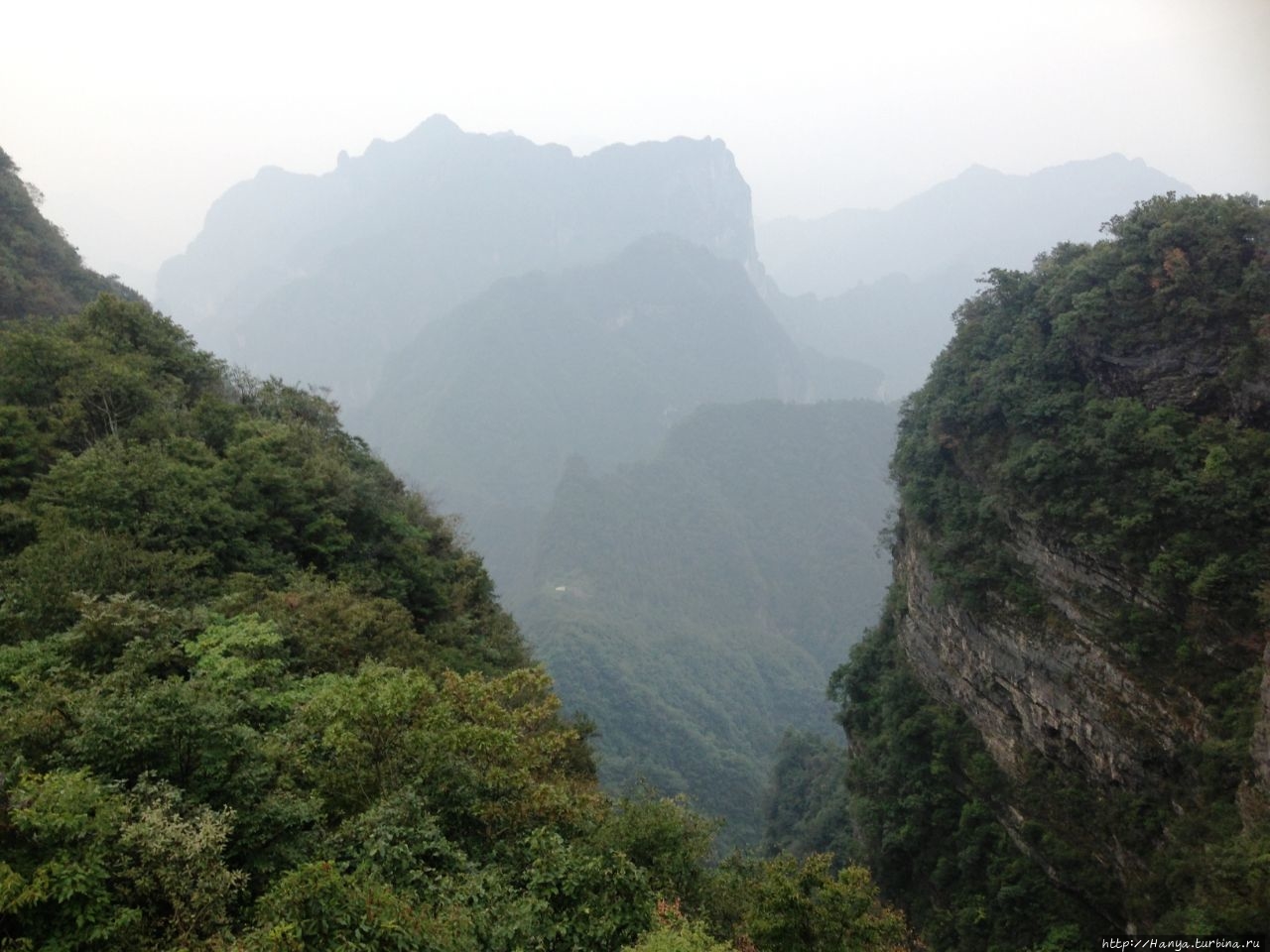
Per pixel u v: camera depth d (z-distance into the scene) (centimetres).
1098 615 2212
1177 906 1661
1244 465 1972
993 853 2356
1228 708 1769
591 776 1833
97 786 753
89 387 2123
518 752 1191
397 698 1056
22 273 3791
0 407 1911
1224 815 1666
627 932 886
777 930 1062
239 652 1329
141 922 690
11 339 2158
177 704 883
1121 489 2200
